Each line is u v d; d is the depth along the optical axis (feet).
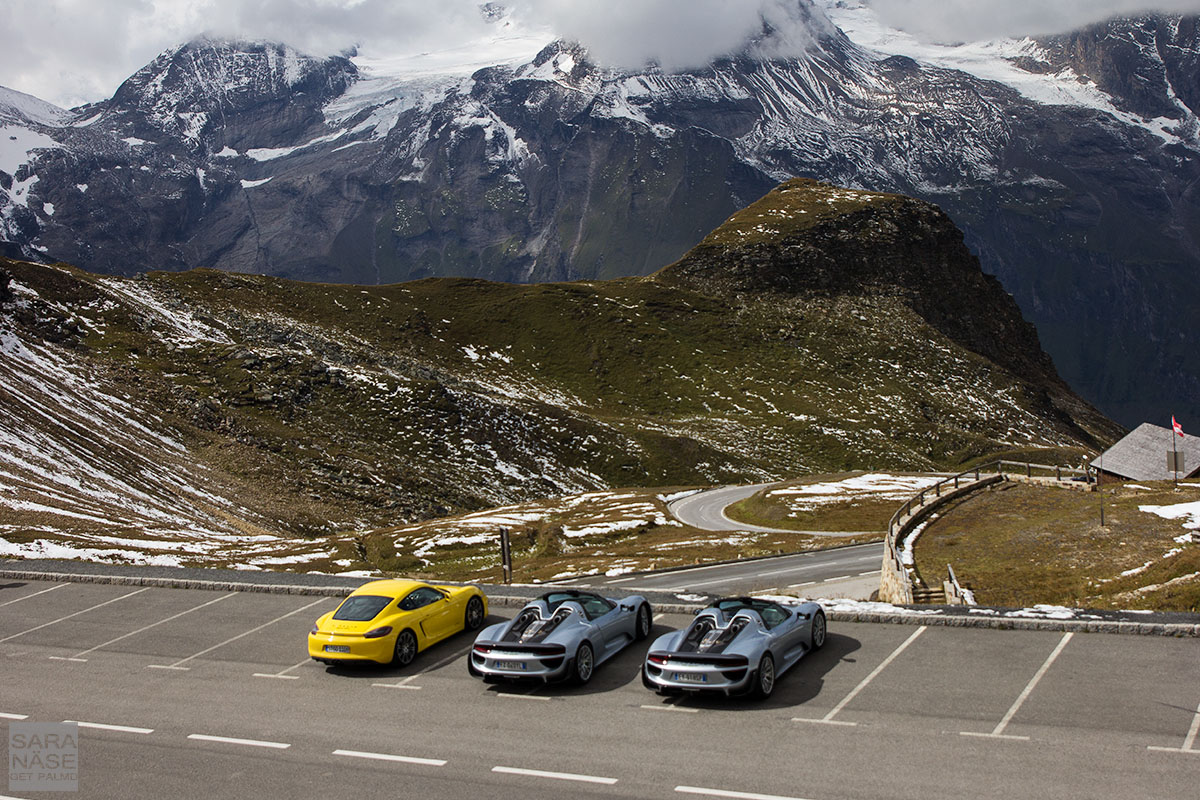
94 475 278.46
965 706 61.57
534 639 68.95
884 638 76.13
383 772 57.00
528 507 365.20
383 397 494.59
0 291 456.86
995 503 178.60
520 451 487.20
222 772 58.03
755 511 337.52
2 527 194.90
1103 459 245.65
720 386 637.71
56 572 115.03
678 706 64.64
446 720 64.85
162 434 372.17
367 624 75.66
